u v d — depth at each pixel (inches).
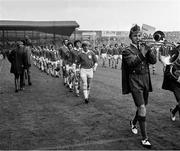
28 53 481.4
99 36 1670.8
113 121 252.4
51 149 188.4
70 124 245.1
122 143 197.0
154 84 477.1
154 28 204.7
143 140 190.7
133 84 194.4
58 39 1900.8
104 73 692.1
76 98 364.5
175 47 217.0
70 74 414.9
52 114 282.2
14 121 259.1
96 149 186.9
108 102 336.2
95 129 229.6
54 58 604.1
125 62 199.6
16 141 204.8
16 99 365.4
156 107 304.5
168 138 205.5
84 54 332.2
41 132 224.7
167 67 217.8
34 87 468.1
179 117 261.0
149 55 193.9
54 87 463.8
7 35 1851.6
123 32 1593.3
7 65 1039.0
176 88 213.8
